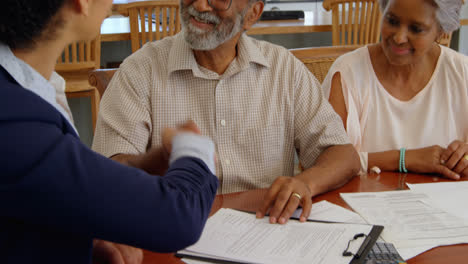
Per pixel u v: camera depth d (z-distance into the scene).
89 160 0.57
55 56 0.64
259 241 0.87
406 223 0.95
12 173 0.52
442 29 1.36
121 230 0.57
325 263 0.78
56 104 0.66
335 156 1.26
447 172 1.25
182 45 1.33
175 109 1.33
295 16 4.16
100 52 3.25
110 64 3.44
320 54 1.83
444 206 1.04
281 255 0.81
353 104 1.59
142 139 1.29
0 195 0.52
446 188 1.16
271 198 1.02
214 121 1.35
